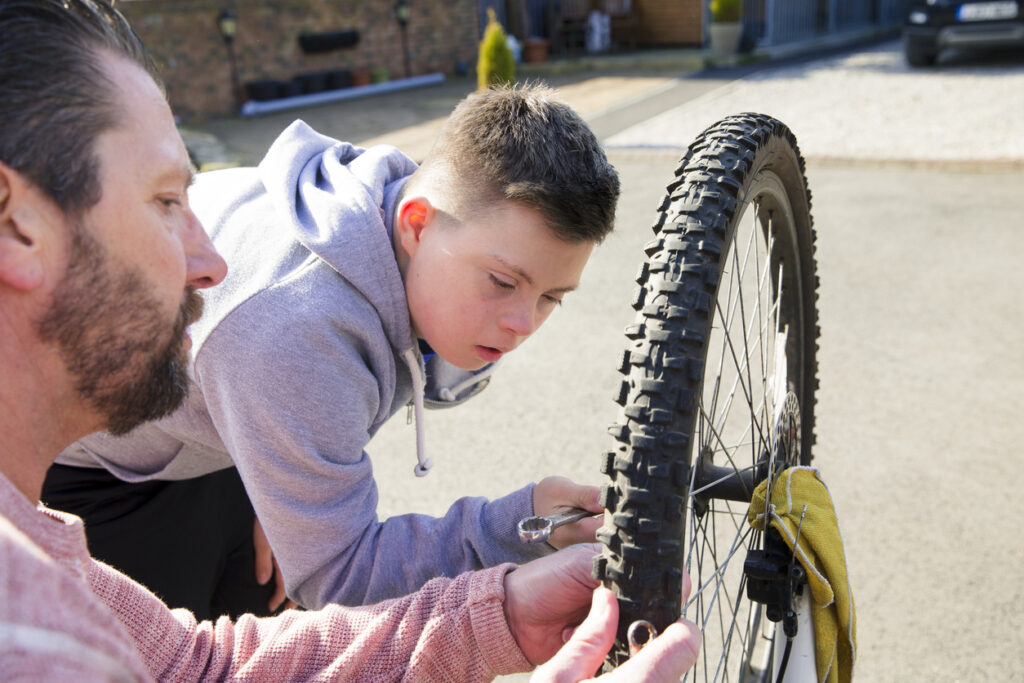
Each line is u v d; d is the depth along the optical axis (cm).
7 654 41
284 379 121
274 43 1215
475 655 110
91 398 74
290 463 125
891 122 854
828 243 539
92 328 69
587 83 1259
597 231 122
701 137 126
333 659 112
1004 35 1052
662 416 95
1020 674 214
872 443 316
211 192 148
